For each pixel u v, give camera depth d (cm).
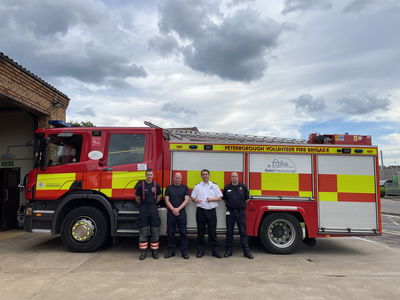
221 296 371
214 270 478
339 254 609
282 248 591
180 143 608
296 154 610
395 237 827
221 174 605
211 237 566
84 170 586
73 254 571
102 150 595
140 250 592
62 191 582
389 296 378
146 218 544
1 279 425
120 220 583
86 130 602
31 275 442
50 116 913
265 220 595
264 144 611
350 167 609
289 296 374
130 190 582
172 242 562
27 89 797
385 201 2395
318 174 605
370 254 613
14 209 911
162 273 459
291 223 593
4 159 943
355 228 596
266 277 445
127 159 595
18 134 949
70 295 368
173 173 602
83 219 584
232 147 609
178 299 360
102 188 581
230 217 571
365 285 416
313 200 597
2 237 752
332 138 631
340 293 386
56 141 602
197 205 570
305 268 496
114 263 512
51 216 581
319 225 593
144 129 607
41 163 591
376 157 611
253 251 621
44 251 596
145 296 367
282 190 601
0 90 697
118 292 379
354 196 602
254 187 602
